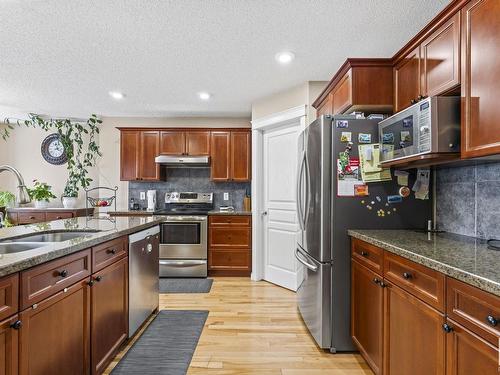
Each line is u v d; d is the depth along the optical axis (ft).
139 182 15.89
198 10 6.59
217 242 13.56
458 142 4.90
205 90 11.76
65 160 16.43
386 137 6.57
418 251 4.50
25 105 13.87
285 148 12.09
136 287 7.73
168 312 9.43
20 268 3.71
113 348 6.45
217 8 6.53
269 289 11.77
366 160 7.05
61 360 4.66
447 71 5.21
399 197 7.05
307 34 7.62
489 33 4.19
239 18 6.91
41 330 4.20
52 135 16.47
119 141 15.94
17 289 3.75
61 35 7.64
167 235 13.51
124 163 14.75
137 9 6.55
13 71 9.95
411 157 5.51
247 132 14.53
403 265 4.73
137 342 7.50
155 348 7.22
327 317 7.07
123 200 15.87
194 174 15.93
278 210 12.35
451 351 3.58
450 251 4.50
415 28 7.34
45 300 4.27
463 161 5.66
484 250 4.59
